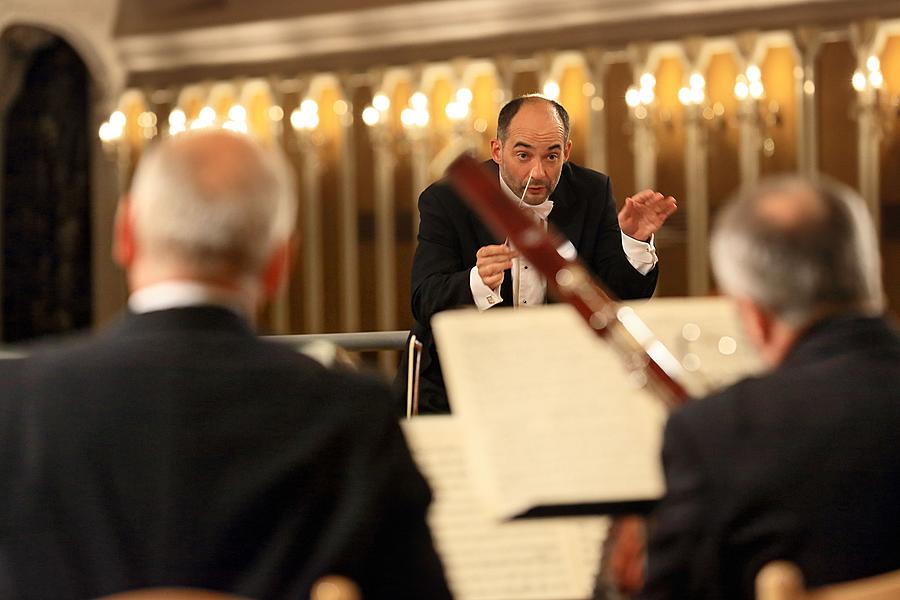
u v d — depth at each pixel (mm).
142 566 2736
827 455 2881
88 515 2768
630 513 3156
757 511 2877
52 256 22766
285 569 2752
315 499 2811
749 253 3080
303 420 2855
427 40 19719
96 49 21797
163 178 2955
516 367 3396
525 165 6496
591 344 3480
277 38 20672
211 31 20953
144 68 21875
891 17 17047
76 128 22594
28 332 22828
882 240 17172
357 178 20531
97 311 22516
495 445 3244
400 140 20047
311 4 20219
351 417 2883
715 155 18109
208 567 2740
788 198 3105
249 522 2766
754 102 17672
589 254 6656
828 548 2838
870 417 2914
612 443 3248
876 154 17156
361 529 2783
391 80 20078
